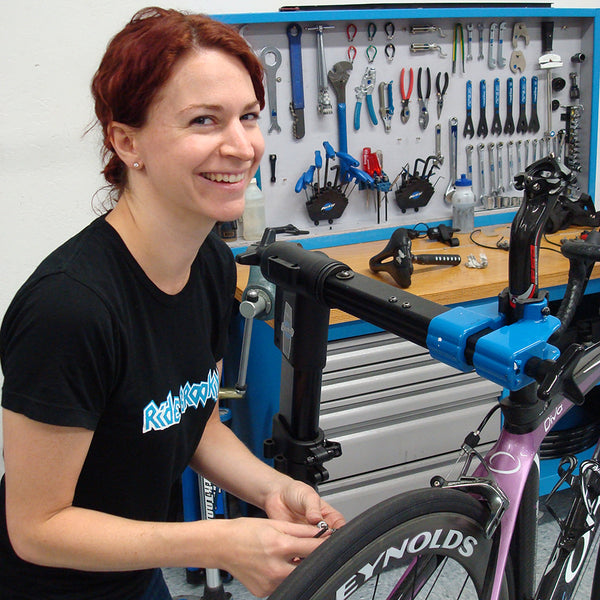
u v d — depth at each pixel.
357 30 2.30
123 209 0.86
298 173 2.36
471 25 2.43
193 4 2.18
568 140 2.64
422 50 2.39
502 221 2.60
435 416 1.95
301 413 1.00
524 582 1.03
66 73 2.08
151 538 0.79
